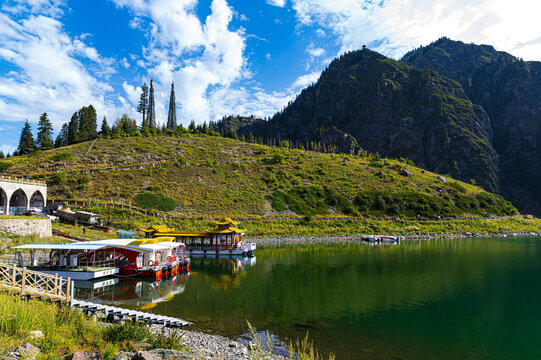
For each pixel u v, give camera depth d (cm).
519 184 19812
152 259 3450
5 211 5212
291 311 2267
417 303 2509
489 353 1655
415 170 13162
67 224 5459
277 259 4628
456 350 1681
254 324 1988
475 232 8450
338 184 10569
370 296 2694
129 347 1141
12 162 9062
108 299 2498
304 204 9075
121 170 8962
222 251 4897
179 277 3434
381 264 4188
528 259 4559
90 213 5794
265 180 10100
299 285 3058
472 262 4331
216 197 8631
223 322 2008
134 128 13888
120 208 6756
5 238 3547
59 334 1134
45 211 6025
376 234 7794
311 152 14488
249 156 12331
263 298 2592
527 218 11406
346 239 7169
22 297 1669
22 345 942
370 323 2058
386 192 10269
